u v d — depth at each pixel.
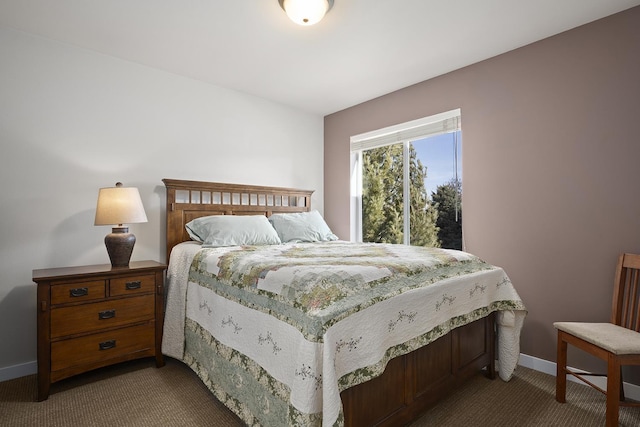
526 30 2.27
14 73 2.24
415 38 2.37
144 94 2.80
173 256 2.61
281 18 2.13
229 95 3.32
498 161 2.61
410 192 3.39
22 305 2.24
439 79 3.00
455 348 1.90
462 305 1.86
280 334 1.39
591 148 2.16
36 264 2.29
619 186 2.06
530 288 2.43
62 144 2.41
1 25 2.20
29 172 2.28
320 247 2.56
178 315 2.36
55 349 1.96
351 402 1.31
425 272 1.74
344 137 3.92
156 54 2.62
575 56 2.23
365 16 2.10
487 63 2.68
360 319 1.31
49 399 1.92
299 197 3.87
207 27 2.23
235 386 1.68
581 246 2.20
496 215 2.62
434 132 3.06
